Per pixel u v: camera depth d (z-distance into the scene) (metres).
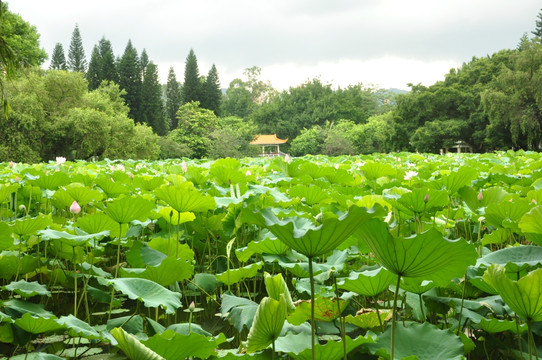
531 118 44.09
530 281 1.55
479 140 53.41
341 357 1.76
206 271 3.81
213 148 74.56
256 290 3.60
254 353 1.80
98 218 3.12
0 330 2.08
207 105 96.12
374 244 1.60
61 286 3.46
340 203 4.05
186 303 3.31
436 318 2.59
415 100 57.03
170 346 1.74
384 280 1.98
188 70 95.88
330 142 80.25
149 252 2.84
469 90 57.28
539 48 44.44
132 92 79.44
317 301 2.14
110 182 4.57
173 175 4.50
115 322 2.39
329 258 2.78
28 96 35.59
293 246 1.60
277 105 109.94
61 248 3.35
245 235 3.95
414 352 1.76
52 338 2.60
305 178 5.48
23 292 2.56
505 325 2.05
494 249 4.05
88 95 43.88
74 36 82.06
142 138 45.50
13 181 5.18
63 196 4.02
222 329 2.81
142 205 2.95
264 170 7.80
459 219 4.23
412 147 58.97
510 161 10.56
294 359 1.88
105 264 3.94
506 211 2.92
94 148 39.78
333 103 104.50
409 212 3.36
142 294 2.26
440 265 1.57
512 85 44.66
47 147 38.78
